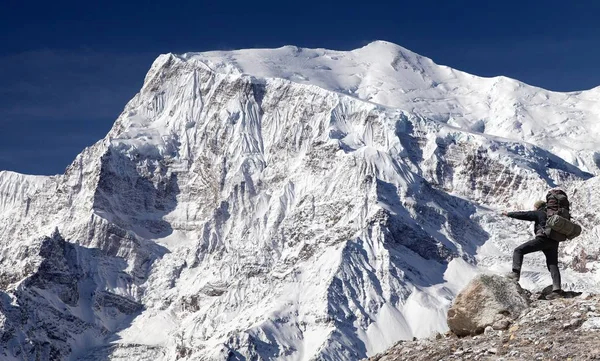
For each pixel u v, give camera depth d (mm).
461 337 48438
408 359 47406
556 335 44438
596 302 45844
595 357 41844
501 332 46500
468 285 48531
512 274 48844
